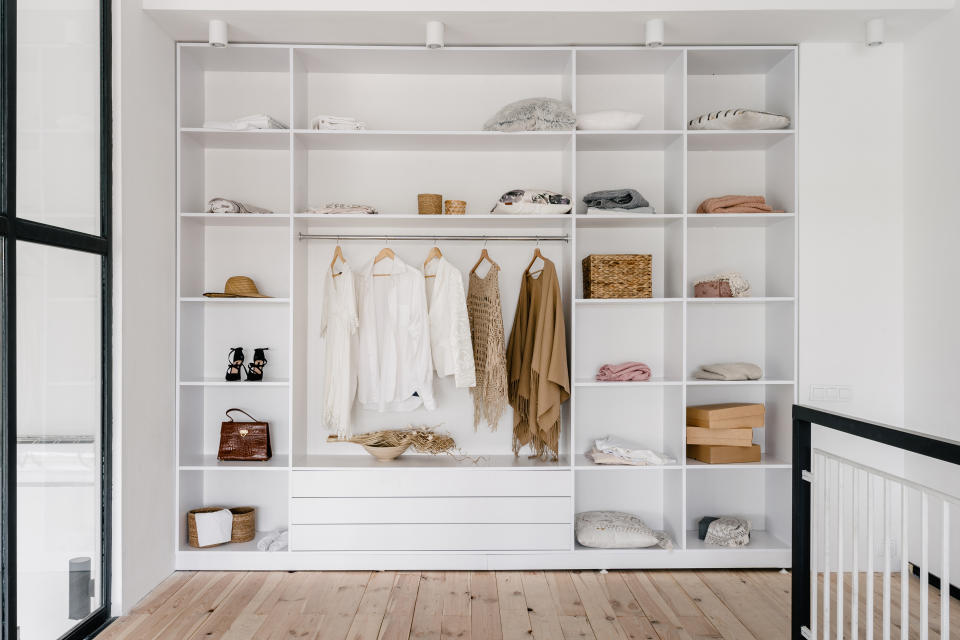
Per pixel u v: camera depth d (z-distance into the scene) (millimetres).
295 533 3449
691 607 3033
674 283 3662
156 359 3229
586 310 3875
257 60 3648
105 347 2840
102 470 2836
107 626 2811
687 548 3516
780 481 3654
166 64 3336
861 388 3498
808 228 3486
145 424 3117
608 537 3477
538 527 3473
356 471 3451
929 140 3287
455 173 3865
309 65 3721
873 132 3488
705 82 3881
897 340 3500
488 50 3506
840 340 3500
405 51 3512
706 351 3863
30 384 2330
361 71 3814
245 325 3826
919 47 3354
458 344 3525
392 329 3660
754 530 3848
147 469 3141
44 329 2418
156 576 3234
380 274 3732
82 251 2662
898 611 3014
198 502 3738
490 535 3471
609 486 3859
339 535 3449
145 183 3111
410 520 3463
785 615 2953
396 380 3660
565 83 3691
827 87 3477
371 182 3857
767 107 3830
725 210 3553
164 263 3316
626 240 3877
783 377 3619
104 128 2840
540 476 3473
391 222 3682
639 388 3867
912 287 3418
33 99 2365
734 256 3863
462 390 3859
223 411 3820
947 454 1736
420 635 2748
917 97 3369
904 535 1949
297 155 3576
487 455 3832
